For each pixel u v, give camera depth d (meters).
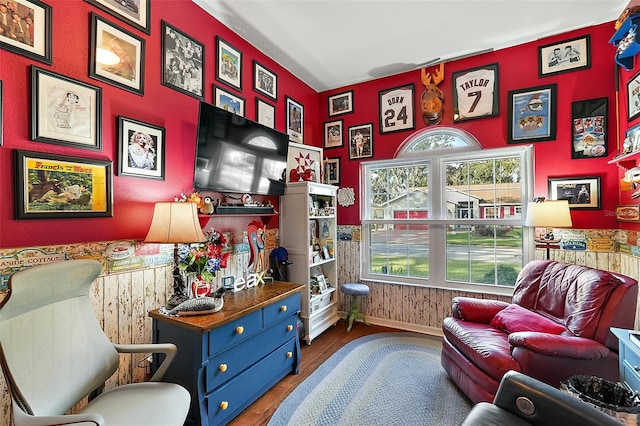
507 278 3.08
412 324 3.43
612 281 1.87
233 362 1.87
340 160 3.92
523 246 2.99
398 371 2.46
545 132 2.87
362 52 3.11
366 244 3.79
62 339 1.31
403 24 2.65
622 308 1.81
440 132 3.37
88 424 1.08
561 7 2.43
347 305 3.83
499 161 3.13
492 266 3.15
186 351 1.71
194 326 1.67
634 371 1.48
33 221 1.52
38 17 1.54
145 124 2.02
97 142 1.77
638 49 2.20
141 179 2.00
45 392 1.19
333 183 3.95
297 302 2.50
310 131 3.88
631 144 2.26
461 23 2.64
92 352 1.42
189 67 2.34
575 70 2.76
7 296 1.11
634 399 1.42
